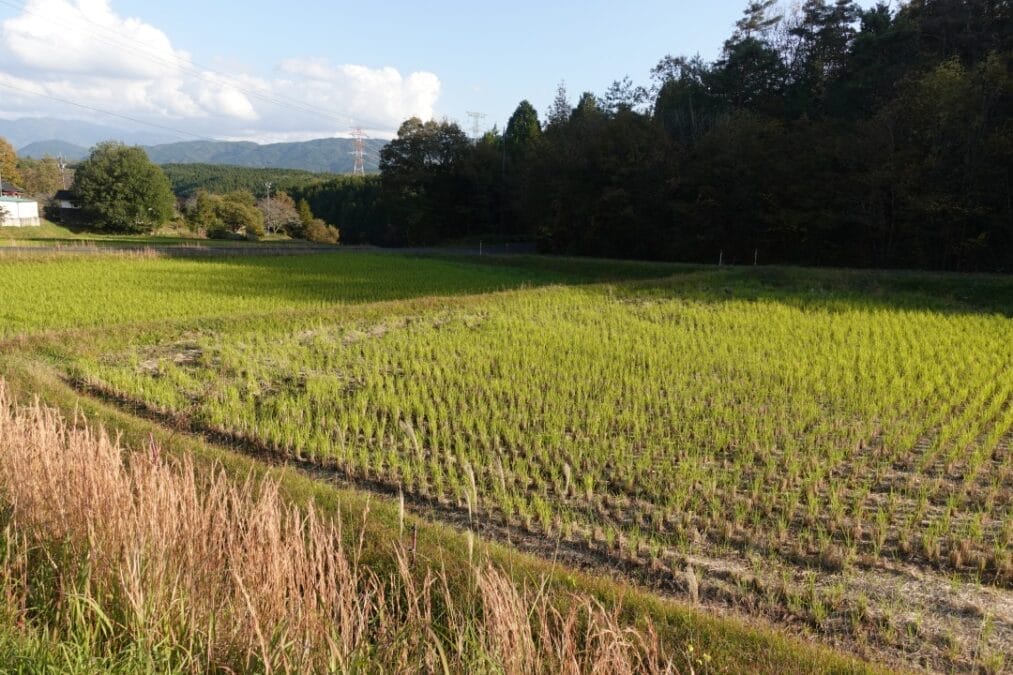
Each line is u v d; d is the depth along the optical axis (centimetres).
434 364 1349
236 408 1047
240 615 350
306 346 1511
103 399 1094
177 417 1018
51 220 7381
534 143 5381
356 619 374
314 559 377
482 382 1207
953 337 1560
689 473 815
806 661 440
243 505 467
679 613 489
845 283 2452
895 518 719
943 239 3108
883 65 3684
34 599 404
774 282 2538
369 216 8512
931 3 3812
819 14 4328
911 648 512
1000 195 2864
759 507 741
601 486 802
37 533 437
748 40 4397
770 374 1266
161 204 7569
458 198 6700
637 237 4388
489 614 363
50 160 10200
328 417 1024
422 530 604
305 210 8525
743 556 650
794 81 4325
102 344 1423
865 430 959
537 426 988
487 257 3972
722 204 3884
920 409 1050
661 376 1261
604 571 622
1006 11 3416
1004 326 1672
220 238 7112
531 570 532
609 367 1324
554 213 4878
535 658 335
